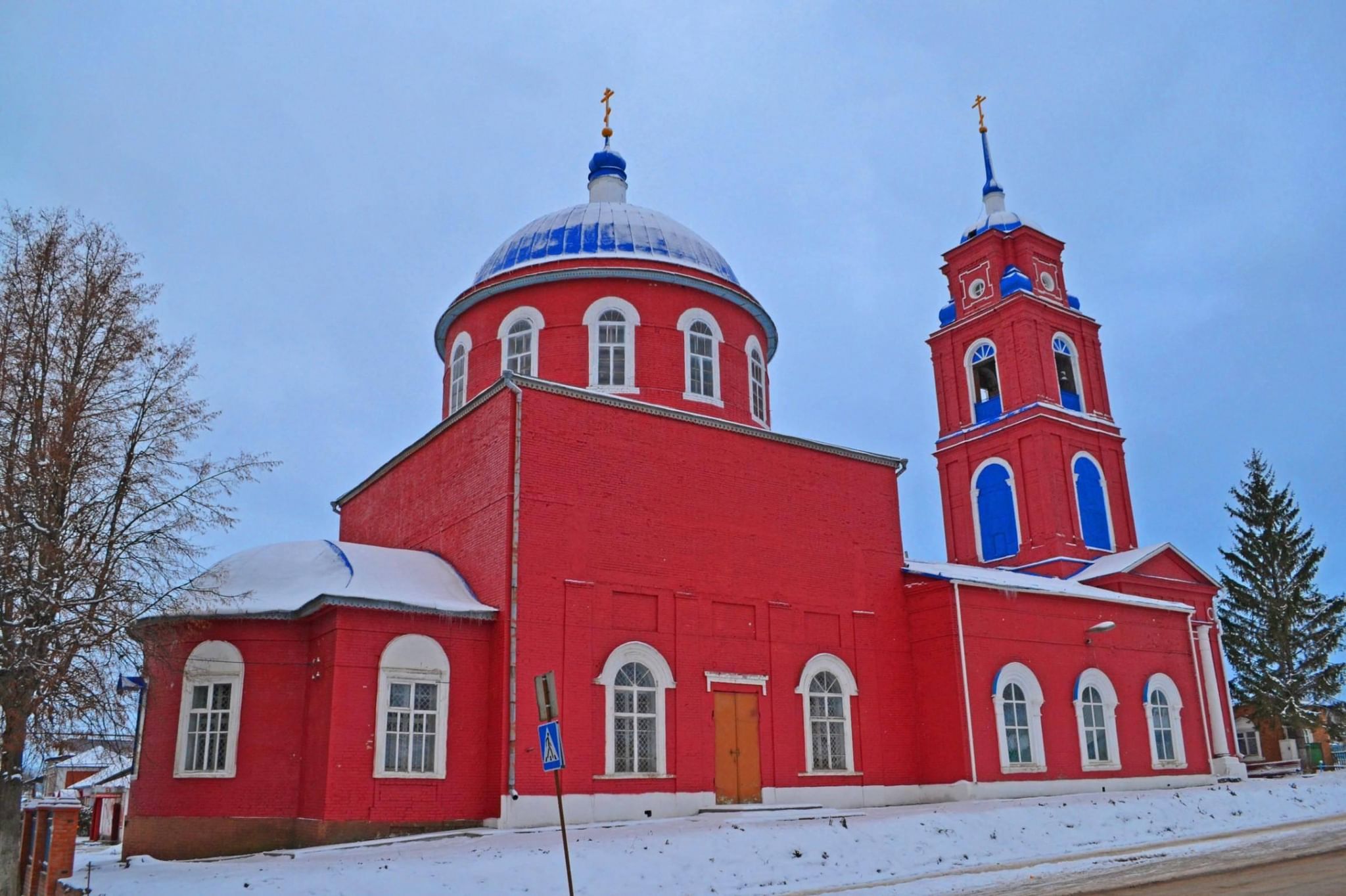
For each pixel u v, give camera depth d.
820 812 22.77
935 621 27.86
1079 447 40.06
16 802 18.44
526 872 15.59
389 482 28.81
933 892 14.98
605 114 34.12
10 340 20.19
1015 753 27.81
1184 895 13.37
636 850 16.81
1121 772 30.19
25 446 19.70
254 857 18.66
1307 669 48.66
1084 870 16.72
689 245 30.03
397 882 14.94
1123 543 39.91
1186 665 33.69
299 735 20.86
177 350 21.30
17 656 18.20
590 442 23.77
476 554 23.33
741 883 16.22
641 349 27.88
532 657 21.67
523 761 21.03
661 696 23.22
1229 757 36.03
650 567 23.89
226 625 21.22
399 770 20.47
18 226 20.70
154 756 20.94
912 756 27.33
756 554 25.81
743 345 29.94
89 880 16.06
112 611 18.72
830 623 26.75
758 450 26.67
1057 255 43.25
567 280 28.30
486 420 23.94
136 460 20.33
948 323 43.69
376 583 21.80
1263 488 51.28
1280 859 16.89
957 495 41.34
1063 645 30.05
